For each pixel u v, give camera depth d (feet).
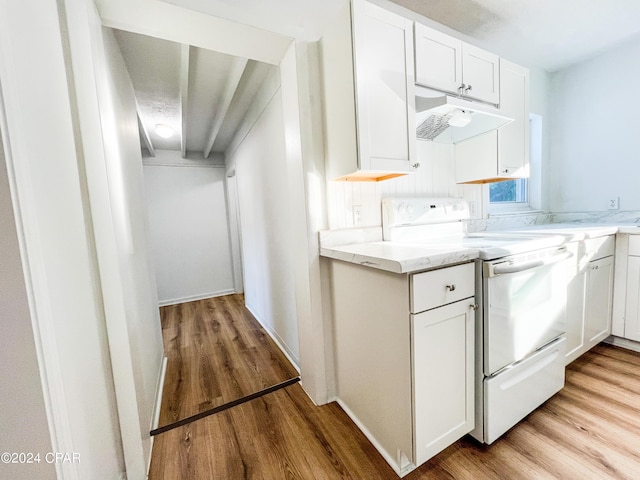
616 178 7.44
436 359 3.41
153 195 12.17
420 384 3.29
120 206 3.92
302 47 4.42
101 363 3.20
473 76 5.16
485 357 3.75
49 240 2.36
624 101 7.19
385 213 5.33
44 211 2.32
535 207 8.73
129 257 4.19
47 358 2.20
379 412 3.93
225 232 13.74
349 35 3.84
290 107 4.76
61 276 2.51
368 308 3.94
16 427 2.19
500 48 7.10
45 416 2.22
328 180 4.77
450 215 5.98
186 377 6.29
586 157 7.96
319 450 4.04
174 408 5.18
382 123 4.05
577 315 5.44
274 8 4.13
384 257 3.31
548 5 5.57
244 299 12.57
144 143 11.27
